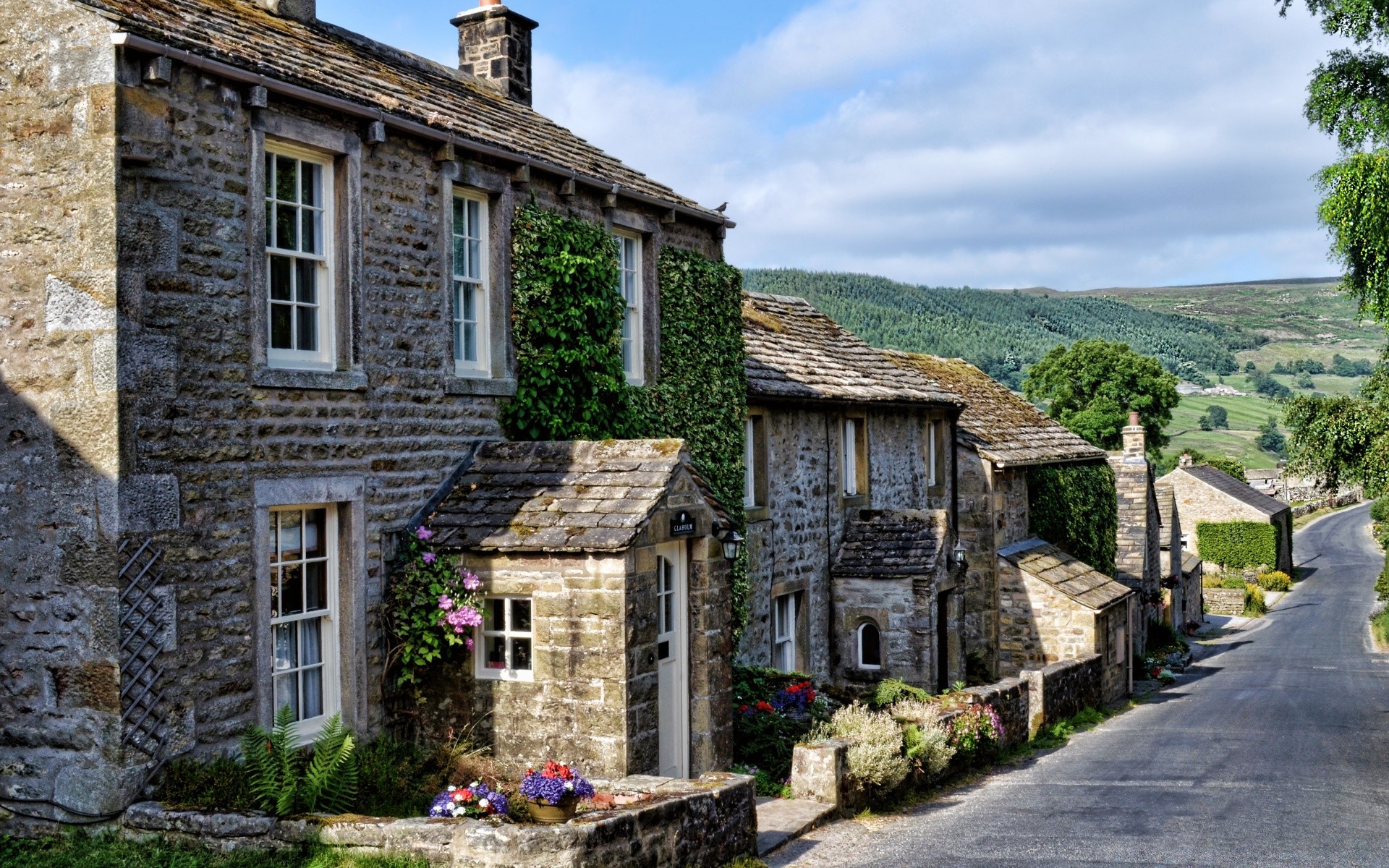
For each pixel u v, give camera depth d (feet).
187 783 28.55
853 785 39.96
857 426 71.41
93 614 28.02
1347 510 368.07
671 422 49.67
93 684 28.04
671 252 50.19
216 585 30.25
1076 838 36.06
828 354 72.59
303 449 32.91
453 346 38.86
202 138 30.25
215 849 27.17
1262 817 39.60
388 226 36.24
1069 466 99.71
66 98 28.53
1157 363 211.20
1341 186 57.77
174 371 29.27
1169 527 152.66
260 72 31.35
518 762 35.09
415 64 46.44
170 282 29.30
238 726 30.83
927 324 525.75
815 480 65.87
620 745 33.91
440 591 34.91
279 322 33.22
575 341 43.62
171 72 29.30
